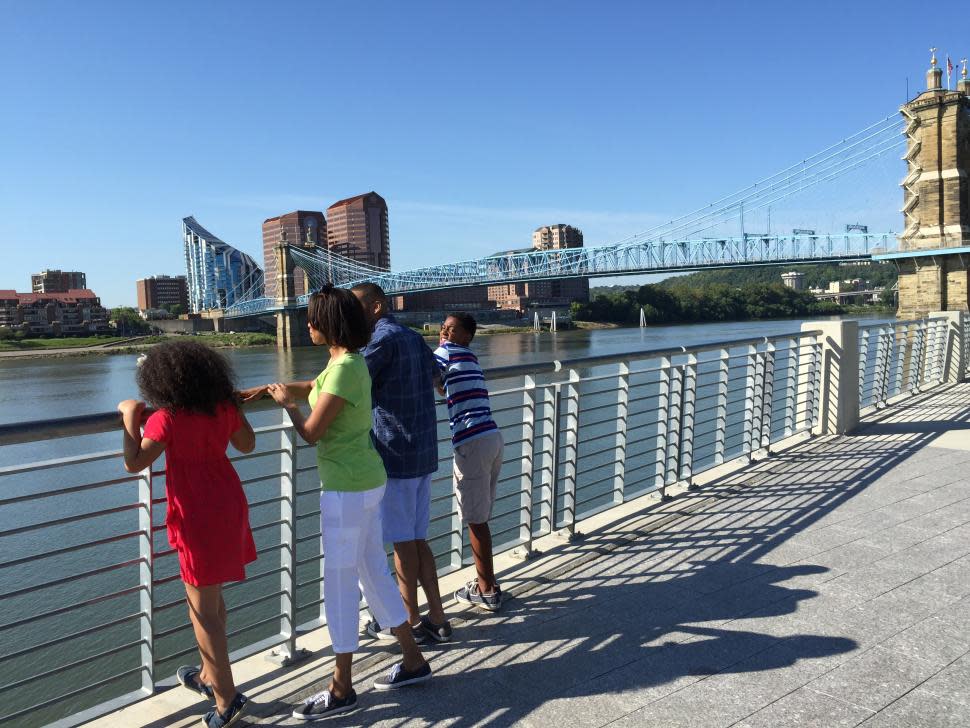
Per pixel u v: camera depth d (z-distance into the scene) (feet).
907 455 19.04
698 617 10.17
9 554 50.08
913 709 7.88
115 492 66.80
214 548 7.70
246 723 8.04
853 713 7.80
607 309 499.51
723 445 18.66
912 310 221.66
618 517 14.90
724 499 15.90
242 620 35.29
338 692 8.13
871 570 11.69
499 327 456.04
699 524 14.29
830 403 22.06
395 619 8.48
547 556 12.90
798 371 22.38
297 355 304.30
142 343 433.48
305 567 37.73
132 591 8.50
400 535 9.50
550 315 486.79
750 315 516.32
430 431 9.69
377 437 9.43
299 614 31.27
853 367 22.35
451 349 10.93
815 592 10.89
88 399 165.17
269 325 500.33
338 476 8.20
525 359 223.92
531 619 10.31
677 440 16.43
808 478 17.30
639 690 8.34
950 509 14.62
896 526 13.71
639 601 10.78
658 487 16.08
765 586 11.18
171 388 7.34
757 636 9.57
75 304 550.77
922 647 9.21
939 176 217.15
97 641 35.94
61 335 505.66
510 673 8.82
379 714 8.05
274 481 59.16
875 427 22.97
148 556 8.48
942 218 217.15
